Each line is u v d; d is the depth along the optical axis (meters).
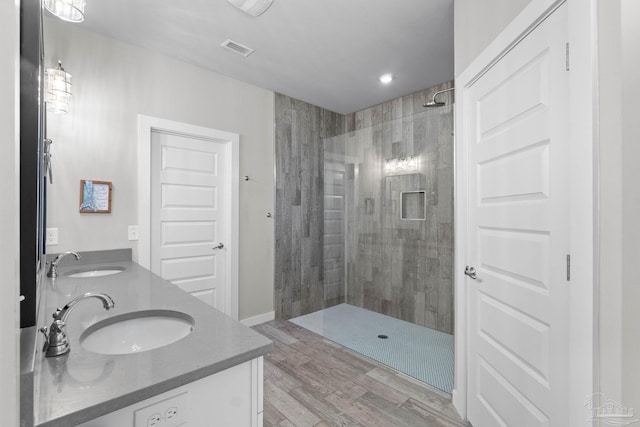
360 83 3.25
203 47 2.52
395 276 3.12
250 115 3.27
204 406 0.80
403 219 3.06
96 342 1.04
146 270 2.06
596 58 0.88
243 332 0.99
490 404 1.52
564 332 1.05
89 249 2.25
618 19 0.82
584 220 0.92
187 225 2.86
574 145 0.96
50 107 1.90
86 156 2.25
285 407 1.89
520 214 1.29
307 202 3.84
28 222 0.82
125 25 2.21
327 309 3.52
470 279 1.72
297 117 3.72
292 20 2.16
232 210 3.11
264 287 3.41
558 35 1.07
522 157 1.27
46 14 2.09
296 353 2.65
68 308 0.86
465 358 1.77
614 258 0.83
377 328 3.10
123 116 2.42
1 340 0.30
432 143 2.85
